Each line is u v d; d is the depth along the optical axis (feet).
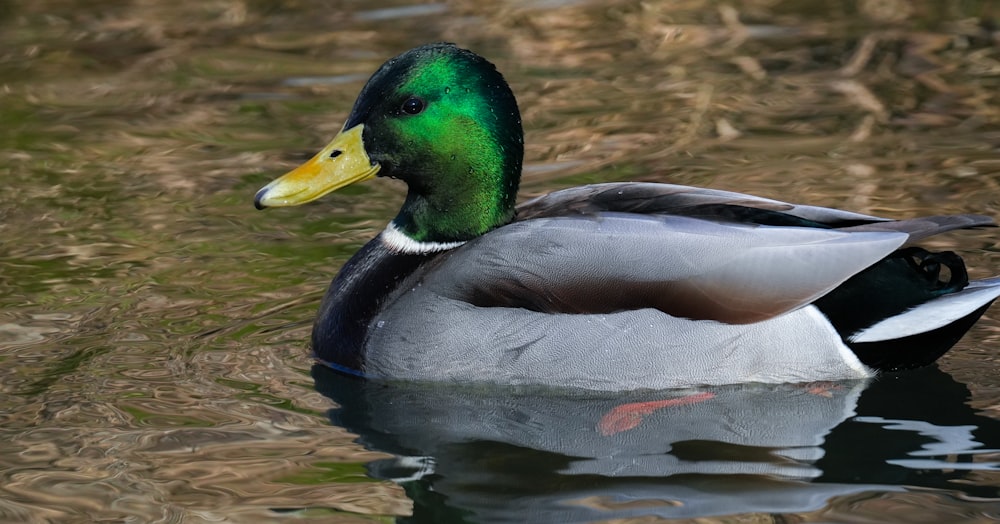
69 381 34.63
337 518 28.04
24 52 63.41
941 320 33.14
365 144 36.47
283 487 29.40
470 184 36.42
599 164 49.37
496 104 36.14
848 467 29.73
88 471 29.99
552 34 64.80
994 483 28.66
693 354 33.88
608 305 34.14
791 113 54.03
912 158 48.85
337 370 36.01
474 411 33.68
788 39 63.00
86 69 61.31
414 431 32.45
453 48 36.32
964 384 33.86
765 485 28.96
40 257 43.01
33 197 48.19
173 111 56.34
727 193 35.70
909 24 63.77
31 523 27.73
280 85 58.85
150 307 39.32
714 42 63.21
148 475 29.84
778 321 33.68
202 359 36.17
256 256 43.11
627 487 29.09
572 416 33.32
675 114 54.49
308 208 47.39
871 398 33.32
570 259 34.35
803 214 34.81
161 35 65.62
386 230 37.81
